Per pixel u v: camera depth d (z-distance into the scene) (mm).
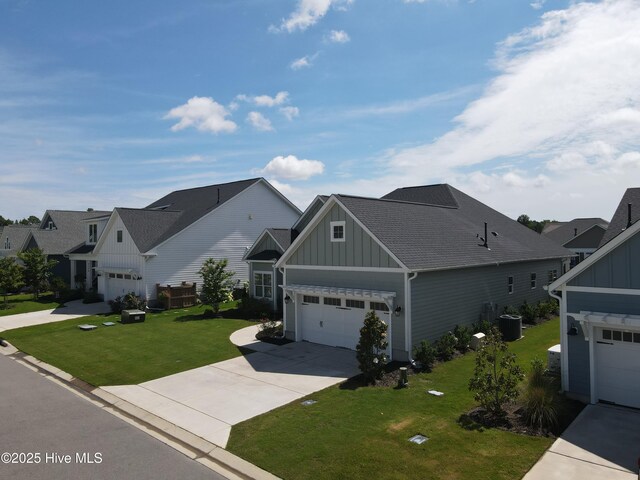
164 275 29188
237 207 33375
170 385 13750
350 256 17141
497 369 14508
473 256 19000
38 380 14836
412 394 12391
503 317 19031
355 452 9070
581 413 10828
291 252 19359
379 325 13602
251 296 27266
